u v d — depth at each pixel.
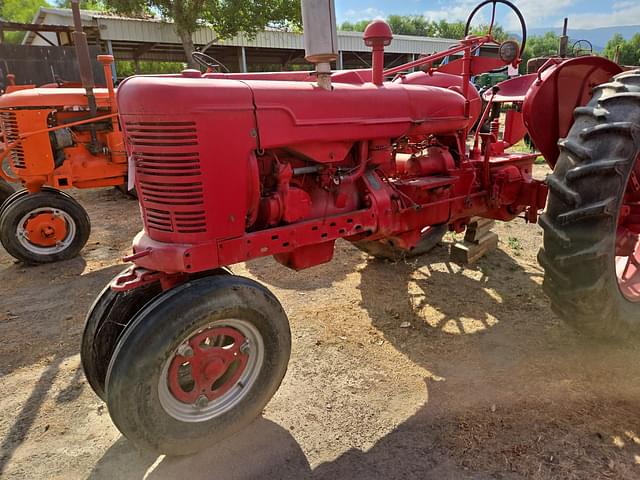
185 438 1.93
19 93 4.65
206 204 1.90
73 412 2.37
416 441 2.08
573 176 2.21
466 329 3.02
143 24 16.25
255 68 23.98
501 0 2.96
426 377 2.54
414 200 2.70
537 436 2.06
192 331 1.83
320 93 2.16
